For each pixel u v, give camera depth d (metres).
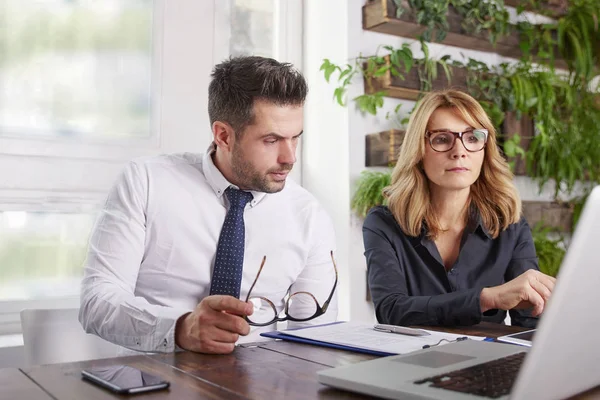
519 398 0.60
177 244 1.55
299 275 1.71
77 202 2.15
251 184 1.48
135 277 1.49
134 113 2.31
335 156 2.56
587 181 3.16
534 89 2.84
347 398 0.74
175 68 2.37
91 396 0.75
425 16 2.52
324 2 2.61
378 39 2.59
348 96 2.49
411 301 1.48
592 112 3.05
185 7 2.39
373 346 1.03
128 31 2.29
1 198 2.02
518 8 2.94
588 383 0.71
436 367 0.81
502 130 2.81
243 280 1.60
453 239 1.84
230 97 1.43
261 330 1.59
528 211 2.89
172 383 0.81
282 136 1.42
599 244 0.60
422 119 1.79
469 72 2.70
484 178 1.83
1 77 2.06
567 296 0.58
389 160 2.41
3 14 2.07
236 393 0.76
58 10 2.16
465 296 1.38
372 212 1.86
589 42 3.01
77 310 1.64
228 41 2.50
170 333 1.07
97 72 2.24
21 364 1.99
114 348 1.65
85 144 2.18
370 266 1.75
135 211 1.52
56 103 2.16
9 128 2.07
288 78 1.42
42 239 2.12
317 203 1.77
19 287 2.08
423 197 1.79
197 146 2.42
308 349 1.04
